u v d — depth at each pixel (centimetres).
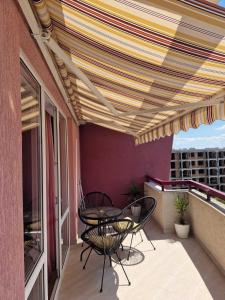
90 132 845
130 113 334
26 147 230
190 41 147
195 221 521
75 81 335
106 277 377
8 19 125
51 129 362
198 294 329
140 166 853
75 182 543
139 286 351
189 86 223
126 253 459
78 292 339
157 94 265
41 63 226
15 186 129
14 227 126
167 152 867
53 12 163
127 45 171
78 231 600
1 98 112
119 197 841
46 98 309
